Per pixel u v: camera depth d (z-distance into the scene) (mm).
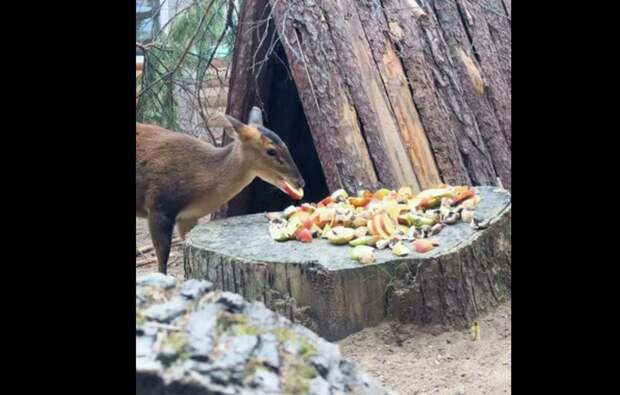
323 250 4375
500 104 6742
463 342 4043
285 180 5645
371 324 4148
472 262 4301
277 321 1800
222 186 5676
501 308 4383
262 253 4348
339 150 5859
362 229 4527
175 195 5648
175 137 5785
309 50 6070
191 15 8047
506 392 3404
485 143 6520
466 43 6824
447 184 5910
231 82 7023
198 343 1626
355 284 4094
